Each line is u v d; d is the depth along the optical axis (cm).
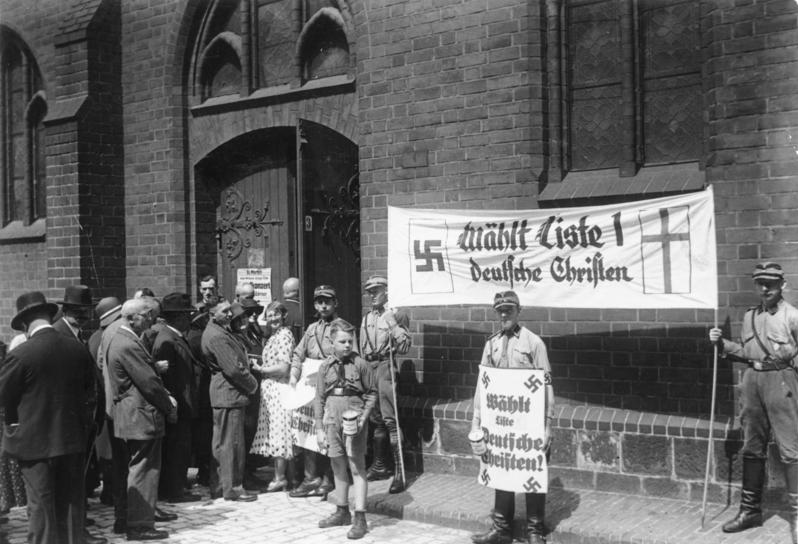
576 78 815
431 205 855
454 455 825
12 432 620
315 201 924
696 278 648
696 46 756
